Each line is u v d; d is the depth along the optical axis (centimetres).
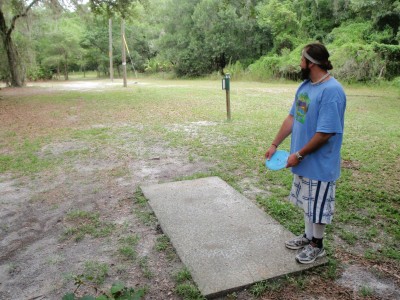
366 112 1081
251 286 263
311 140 251
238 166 554
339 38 2486
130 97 1577
